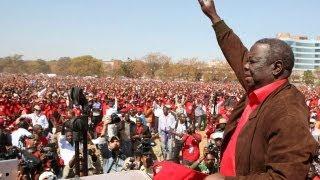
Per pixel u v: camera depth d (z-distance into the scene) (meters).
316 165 7.16
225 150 2.73
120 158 13.41
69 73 193.00
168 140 17.55
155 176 3.06
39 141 13.38
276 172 2.06
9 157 10.45
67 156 12.53
